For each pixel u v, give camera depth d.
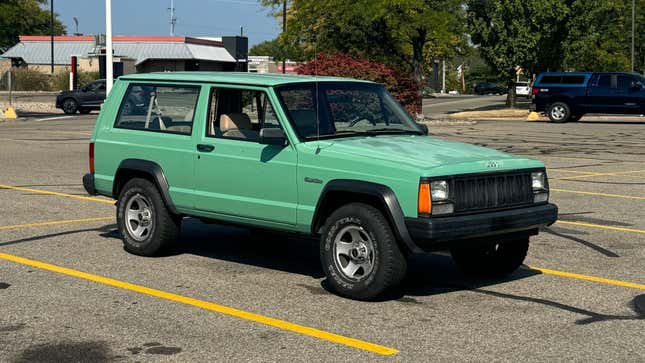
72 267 8.66
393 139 8.20
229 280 8.20
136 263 8.89
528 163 7.94
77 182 15.34
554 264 9.06
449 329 6.61
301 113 8.12
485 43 50.06
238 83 8.47
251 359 5.85
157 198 9.06
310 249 9.77
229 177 8.41
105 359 5.84
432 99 75.31
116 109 9.60
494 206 7.57
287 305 7.30
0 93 69.88
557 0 46.47
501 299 7.57
